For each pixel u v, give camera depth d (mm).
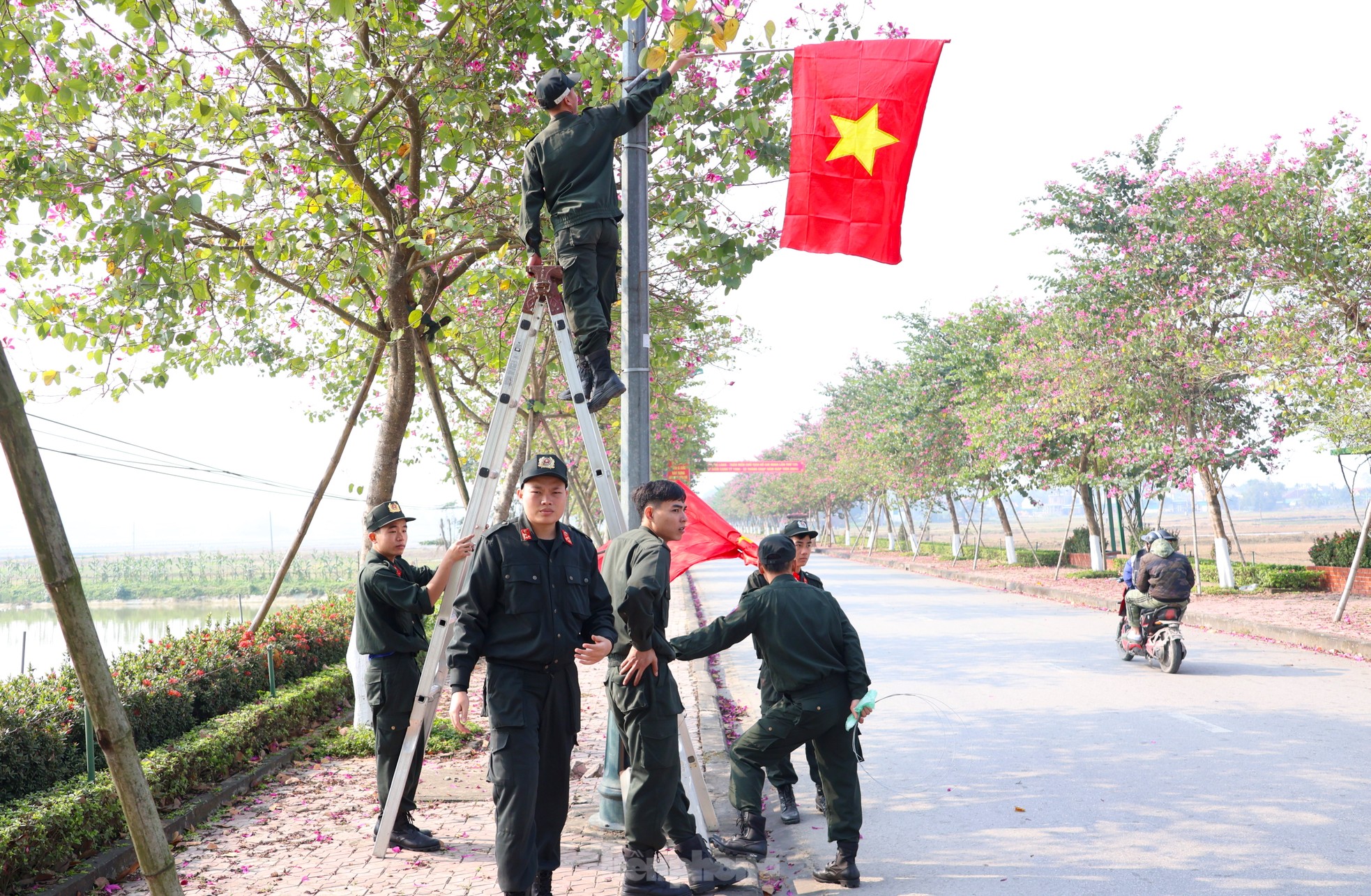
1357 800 6492
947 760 7984
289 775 7785
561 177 5309
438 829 6211
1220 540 20938
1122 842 5824
